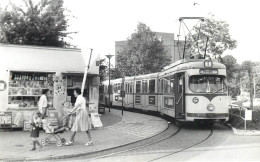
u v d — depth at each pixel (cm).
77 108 1016
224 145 1005
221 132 1345
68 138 1159
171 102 1658
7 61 1465
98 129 1429
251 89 1788
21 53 1495
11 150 920
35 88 1529
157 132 1329
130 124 1633
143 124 1633
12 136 1195
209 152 885
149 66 3938
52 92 1564
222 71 1442
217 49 2372
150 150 933
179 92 1546
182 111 1493
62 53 1591
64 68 1592
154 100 2219
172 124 1688
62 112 1558
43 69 1541
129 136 1216
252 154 845
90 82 1698
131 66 3969
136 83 2623
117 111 2650
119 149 962
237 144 1021
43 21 2050
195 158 802
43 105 1231
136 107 2603
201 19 1858
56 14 2112
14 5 2041
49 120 1338
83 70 1636
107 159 809
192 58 1664
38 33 2055
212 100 1400
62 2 2181
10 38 2048
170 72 1706
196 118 1392
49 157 830
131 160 788
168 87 1745
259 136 1216
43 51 1547
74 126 1016
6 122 1323
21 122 1355
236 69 2830
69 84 1639
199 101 1400
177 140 1130
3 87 1449
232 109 1898
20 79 1499
